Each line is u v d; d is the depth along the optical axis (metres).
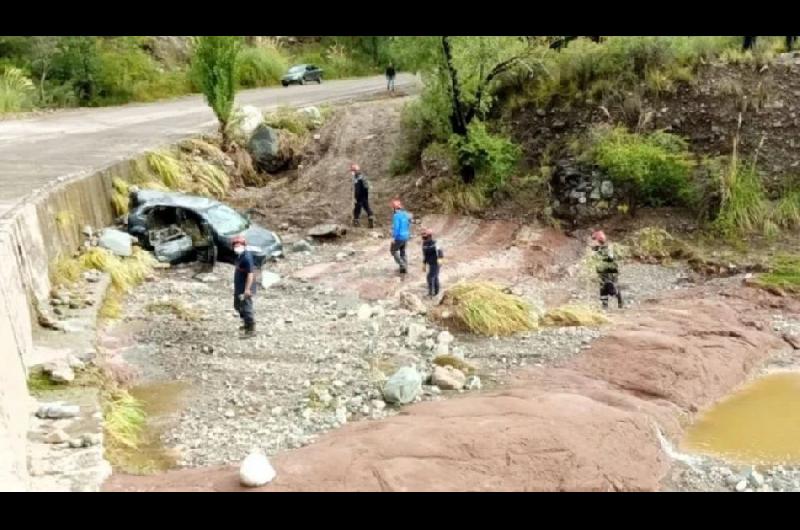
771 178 20.62
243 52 41.38
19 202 13.10
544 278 18.05
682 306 15.62
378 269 17.98
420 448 8.55
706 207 20.28
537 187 22.23
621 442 9.44
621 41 23.62
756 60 22.42
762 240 19.34
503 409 9.89
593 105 23.19
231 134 26.00
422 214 22.42
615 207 21.11
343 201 23.61
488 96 23.09
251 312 13.65
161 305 14.83
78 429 8.65
